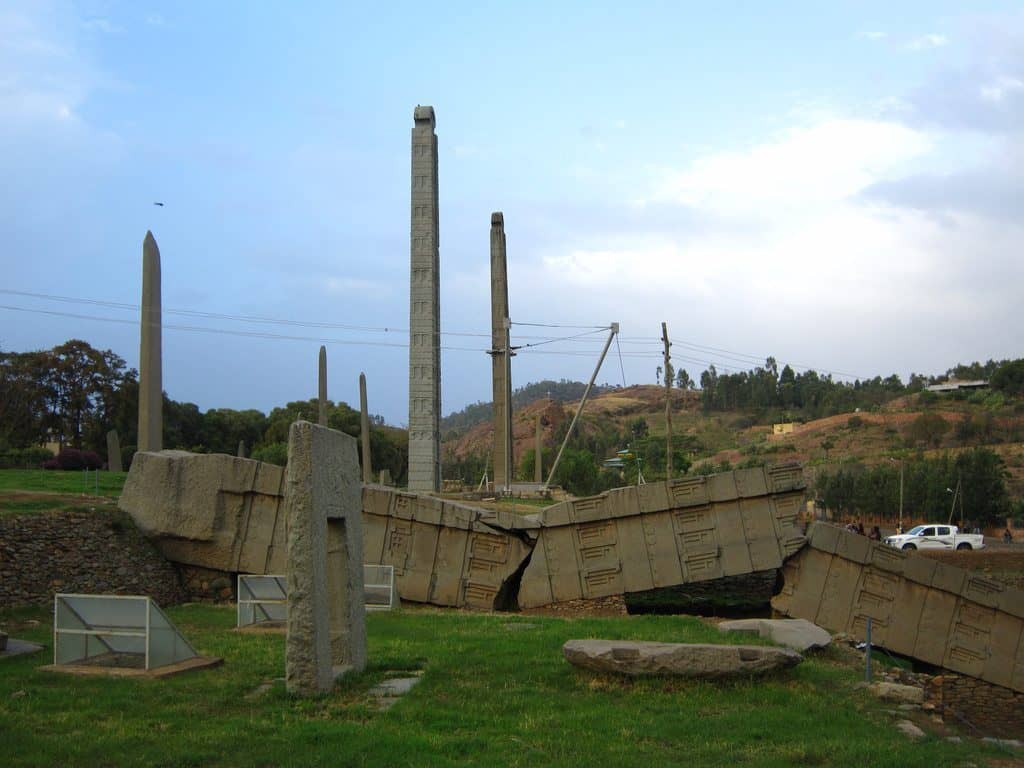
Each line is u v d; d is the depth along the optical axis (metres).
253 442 84.69
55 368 62.38
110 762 9.57
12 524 21.45
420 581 26.41
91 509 24.52
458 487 69.88
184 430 76.75
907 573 25.31
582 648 13.93
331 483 13.24
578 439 143.25
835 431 131.50
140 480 25.67
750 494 25.86
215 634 17.88
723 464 109.00
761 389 178.00
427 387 50.62
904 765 10.55
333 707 11.83
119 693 12.31
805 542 25.64
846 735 11.64
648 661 13.64
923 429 116.06
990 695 24.77
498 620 20.86
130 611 13.85
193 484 25.78
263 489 26.06
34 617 19.52
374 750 10.09
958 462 79.06
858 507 83.50
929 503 77.62
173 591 25.33
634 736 11.16
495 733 11.12
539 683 13.76
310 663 12.35
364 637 14.30
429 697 12.69
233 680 13.22
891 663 24.22
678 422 171.62
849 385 177.75
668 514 26.11
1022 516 77.94
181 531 25.48
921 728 12.81
